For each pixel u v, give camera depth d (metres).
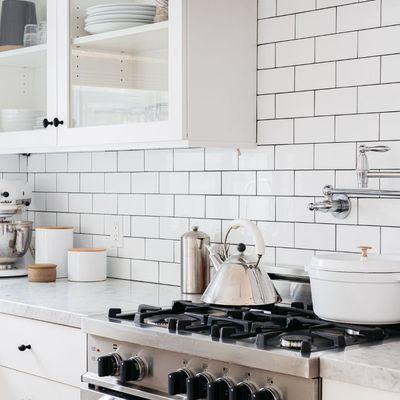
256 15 3.01
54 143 3.27
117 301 2.90
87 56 3.13
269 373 2.07
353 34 2.74
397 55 2.62
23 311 2.83
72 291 3.16
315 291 2.37
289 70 2.92
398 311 2.28
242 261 2.59
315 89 2.85
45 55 3.31
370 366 1.89
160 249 3.39
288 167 2.93
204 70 2.84
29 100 3.40
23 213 4.03
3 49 3.50
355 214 2.73
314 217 2.85
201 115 2.83
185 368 2.25
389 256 2.49
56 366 2.73
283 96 2.94
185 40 2.78
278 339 2.21
